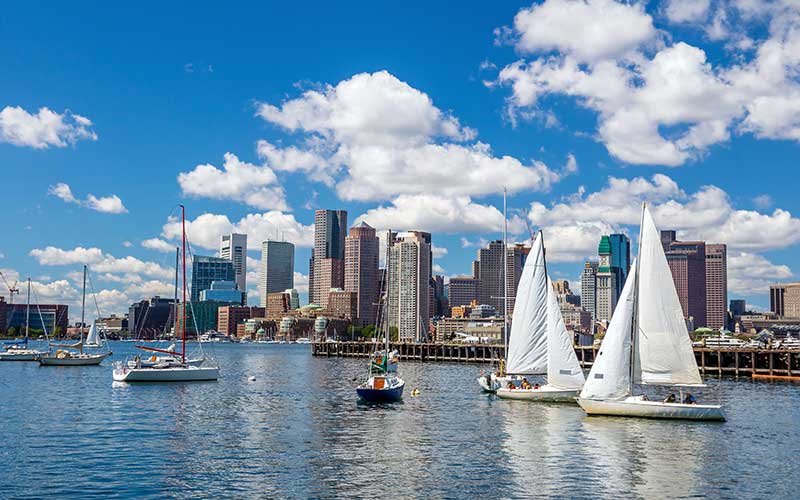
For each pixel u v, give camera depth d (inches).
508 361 3454.7
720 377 5433.1
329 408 3164.4
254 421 2736.2
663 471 1839.3
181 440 2299.5
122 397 3577.8
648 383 2669.8
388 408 3149.6
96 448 2154.3
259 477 1779.0
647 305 2669.8
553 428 2495.1
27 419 2768.2
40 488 1674.5
